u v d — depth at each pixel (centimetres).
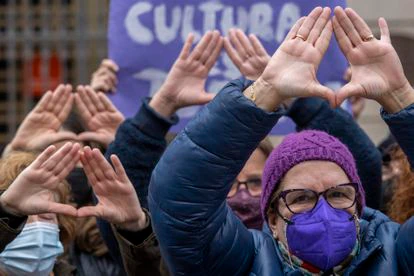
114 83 569
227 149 369
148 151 489
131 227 430
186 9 561
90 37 920
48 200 404
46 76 929
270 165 397
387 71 372
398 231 399
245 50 502
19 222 406
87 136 553
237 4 558
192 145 372
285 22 554
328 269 387
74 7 933
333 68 546
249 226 496
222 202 384
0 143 1002
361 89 369
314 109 516
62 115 556
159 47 562
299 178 389
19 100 966
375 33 935
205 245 386
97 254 523
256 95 367
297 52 366
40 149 545
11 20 916
